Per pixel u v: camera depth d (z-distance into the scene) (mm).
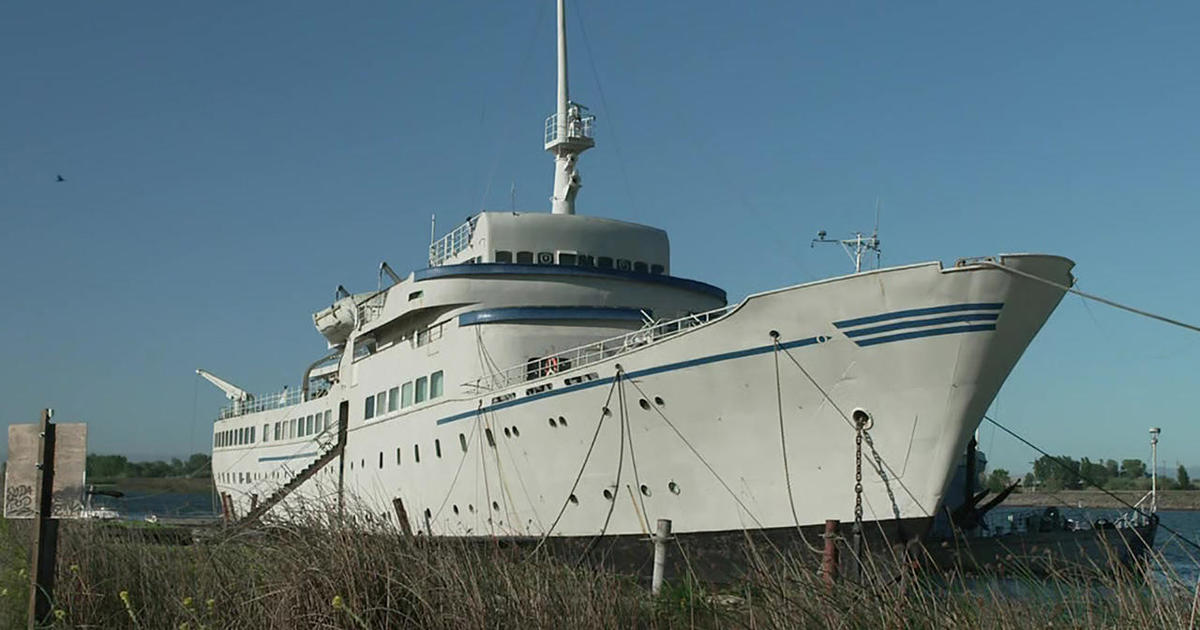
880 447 20156
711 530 22203
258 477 49344
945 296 19297
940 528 32219
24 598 14477
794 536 21078
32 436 13789
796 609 11805
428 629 12172
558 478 24969
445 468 29469
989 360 19438
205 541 16109
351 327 43500
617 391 23281
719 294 33562
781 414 21062
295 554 12859
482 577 12852
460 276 30734
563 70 34938
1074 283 19969
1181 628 10273
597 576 14156
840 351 20250
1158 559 11602
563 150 34812
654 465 22922
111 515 21219
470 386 28891
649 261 33156
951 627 11477
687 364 21984
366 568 12508
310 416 42844
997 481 50812
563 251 31719
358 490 36000
